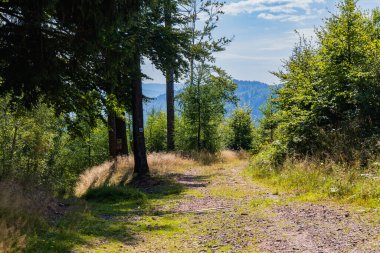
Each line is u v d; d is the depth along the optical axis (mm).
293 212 7750
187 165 20812
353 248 5211
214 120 26328
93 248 5777
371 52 13367
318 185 9875
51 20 8352
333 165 10445
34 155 18141
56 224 7086
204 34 24859
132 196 11508
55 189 14672
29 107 8961
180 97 26031
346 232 6004
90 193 12211
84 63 9273
